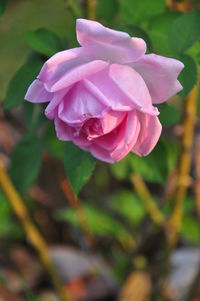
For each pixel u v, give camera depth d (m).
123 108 0.40
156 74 0.42
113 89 0.41
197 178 0.68
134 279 0.78
